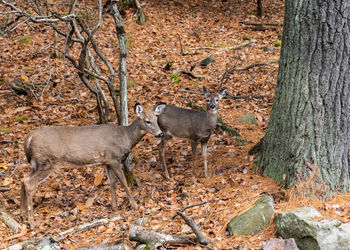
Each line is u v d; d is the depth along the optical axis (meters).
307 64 6.59
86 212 7.55
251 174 7.67
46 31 16.23
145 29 17.38
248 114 10.44
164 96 12.15
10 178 8.58
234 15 19.69
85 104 11.94
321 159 6.60
